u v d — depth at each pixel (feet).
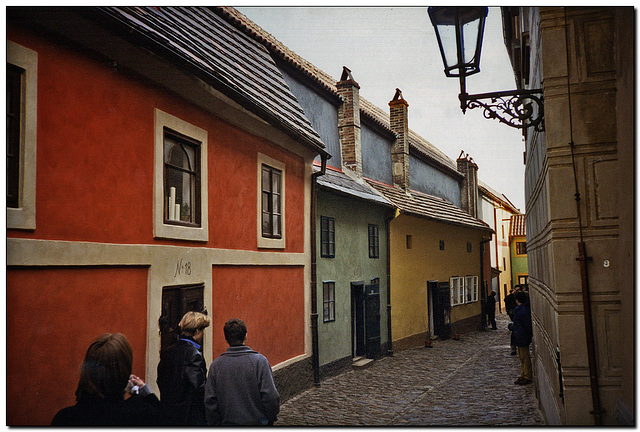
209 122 23.44
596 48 14.53
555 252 14.58
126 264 17.54
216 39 28.25
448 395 31.86
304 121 33.27
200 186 22.53
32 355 13.82
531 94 15.58
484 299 78.02
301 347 32.48
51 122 14.85
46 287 14.39
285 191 30.99
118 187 17.48
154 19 20.86
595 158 14.37
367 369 40.93
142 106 18.93
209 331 22.68
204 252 22.41
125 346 9.24
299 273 32.63
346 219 41.50
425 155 65.26
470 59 15.76
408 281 54.08
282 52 38.14
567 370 14.34
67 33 15.39
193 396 14.28
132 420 9.00
